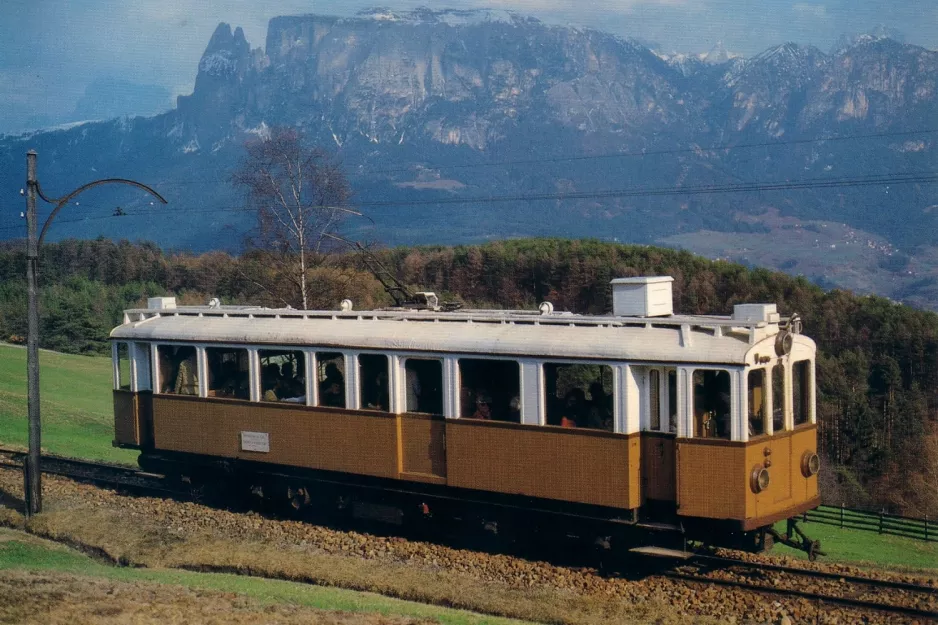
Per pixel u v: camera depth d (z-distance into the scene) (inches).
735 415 537.0
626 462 568.4
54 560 617.0
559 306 2452.0
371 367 689.6
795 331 578.2
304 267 1528.1
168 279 3063.5
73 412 1374.3
